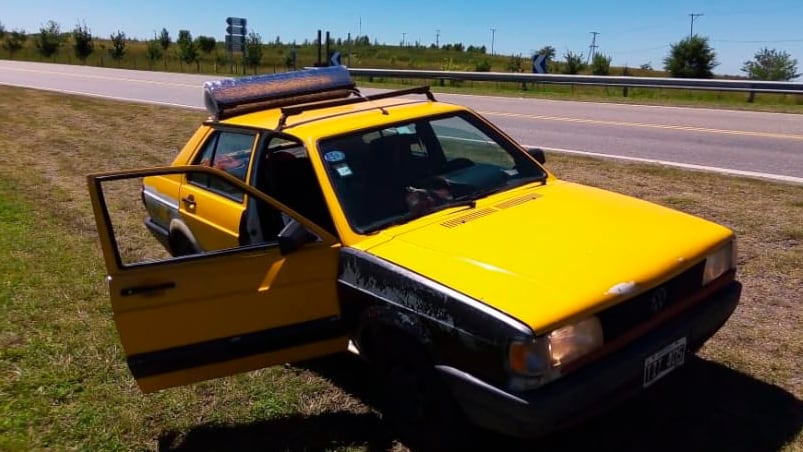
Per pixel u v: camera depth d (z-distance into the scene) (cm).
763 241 604
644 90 2222
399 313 326
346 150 402
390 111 445
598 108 1722
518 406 282
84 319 519
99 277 604
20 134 1436
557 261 320
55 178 1012
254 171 435
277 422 384
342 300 362
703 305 347
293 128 417
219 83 490
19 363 453
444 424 324
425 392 334
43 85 2677
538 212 377
